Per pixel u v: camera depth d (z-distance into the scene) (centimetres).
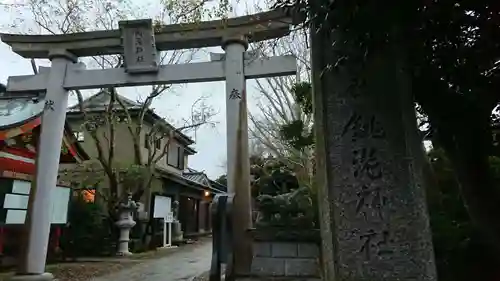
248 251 550
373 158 198
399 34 203
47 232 688
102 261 1158
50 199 699
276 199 586
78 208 1314
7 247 972
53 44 748
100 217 1370
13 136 850
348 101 211
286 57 665
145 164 1587
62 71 739
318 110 218
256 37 688
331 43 223
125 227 1336
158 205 1552
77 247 1278
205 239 2128
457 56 238
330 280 189
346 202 195
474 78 258
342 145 205
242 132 634
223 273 645
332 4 195
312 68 229
